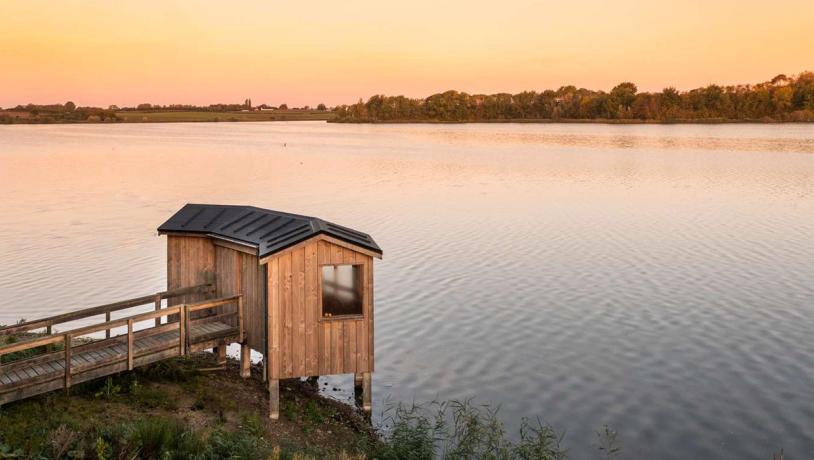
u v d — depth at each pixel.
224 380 19.08
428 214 49.47
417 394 20.58
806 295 29.19
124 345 16.84
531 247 38.59
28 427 13.46
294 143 147.12
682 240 40.16
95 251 37.41
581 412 19.52
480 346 24.30
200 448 13.15
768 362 22.56
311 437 16.77
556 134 185.75
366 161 97.88
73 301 28.66
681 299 28.98
